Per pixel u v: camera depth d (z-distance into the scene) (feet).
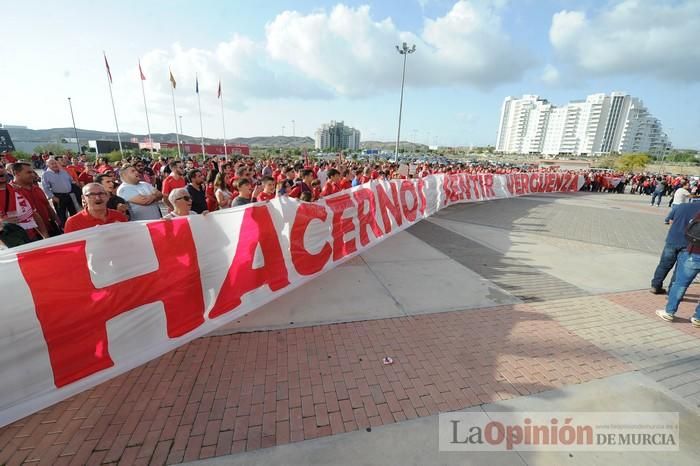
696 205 15.01
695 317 13.34
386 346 11.16
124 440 7.31
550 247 25.59
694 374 10.25
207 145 236.22
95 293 8.54
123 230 9.20
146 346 9.53
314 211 16.63
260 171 52.13
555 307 14.76
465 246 24.75
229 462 6.84
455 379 9.63
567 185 81.20
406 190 29.71
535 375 9.95
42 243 7.80
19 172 13.52
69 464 6.73
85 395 8.59
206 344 10.93
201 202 17.51
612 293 16.72
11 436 7.35
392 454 7.15
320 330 12.02
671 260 15.89
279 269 14.37
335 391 8.98
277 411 8.23
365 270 18.58
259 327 12.11
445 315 13.56
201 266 11.12
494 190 56.85
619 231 32.68
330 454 7.09
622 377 10.02
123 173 15.69
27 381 7.43
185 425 7.74
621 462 7.20
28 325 7.45
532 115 529.04
